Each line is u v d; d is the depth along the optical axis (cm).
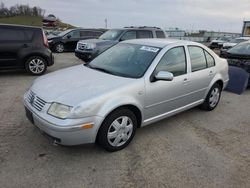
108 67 415
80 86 340
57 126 300
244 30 3372
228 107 583
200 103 508
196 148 379
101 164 325
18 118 452
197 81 467
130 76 377
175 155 355
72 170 309
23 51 790
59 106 308
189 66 449
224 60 560
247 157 362
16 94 598
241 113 545
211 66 510
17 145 359
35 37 814
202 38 3709
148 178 302
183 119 491
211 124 475
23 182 284
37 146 358
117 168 318
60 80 368
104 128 330
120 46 470
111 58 442
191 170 322
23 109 496
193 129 446
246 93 725
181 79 427
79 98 312
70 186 282
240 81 714
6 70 833
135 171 314
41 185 281
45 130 315
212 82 511
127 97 345
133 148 369
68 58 1301
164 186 290
